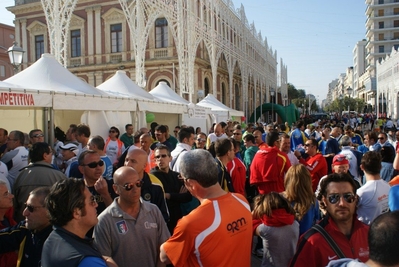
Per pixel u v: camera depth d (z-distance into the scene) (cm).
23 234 284
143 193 368
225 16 2856
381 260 147
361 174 684
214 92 2373
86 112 866
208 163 253
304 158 809
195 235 229
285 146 643
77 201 222
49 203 223
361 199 367
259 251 544
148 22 1636
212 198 248
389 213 156
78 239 216
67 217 220
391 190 330
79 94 800
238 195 266
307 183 391
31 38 3184
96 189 344
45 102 715
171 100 1354
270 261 359
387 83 4100
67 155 596
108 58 2936
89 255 204
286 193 400
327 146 867
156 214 301
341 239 244
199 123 1533
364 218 366
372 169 376
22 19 3183
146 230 287
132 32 1512
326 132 991
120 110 960
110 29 2938
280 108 3161
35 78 791
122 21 2878
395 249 143
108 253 276
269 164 556
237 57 3136
